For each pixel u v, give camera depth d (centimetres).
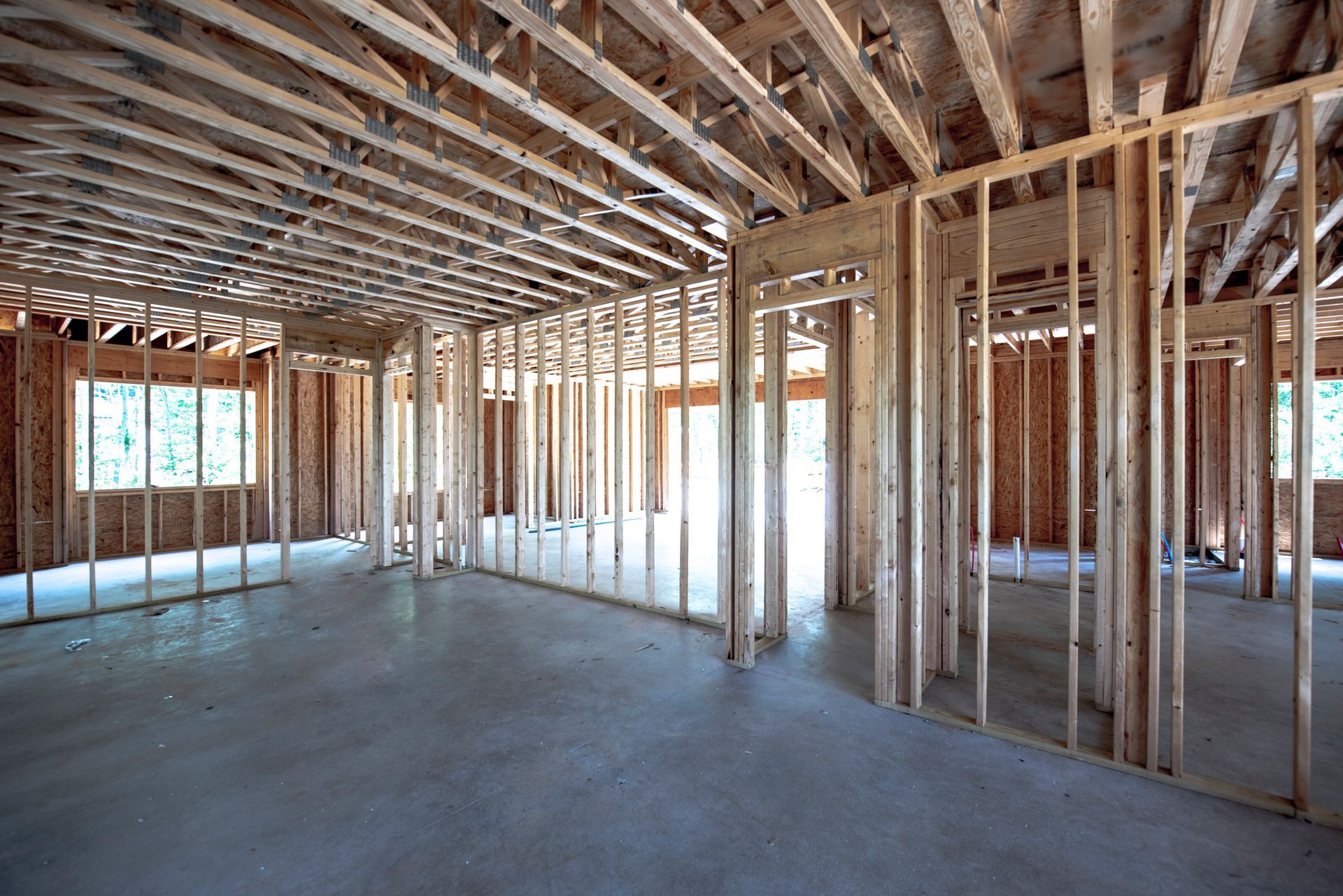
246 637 438
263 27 198
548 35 210
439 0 244
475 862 200
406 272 482
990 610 508
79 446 749
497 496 672
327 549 830
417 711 314
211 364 864
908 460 323
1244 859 200
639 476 1266
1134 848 206
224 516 870
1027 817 224
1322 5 233
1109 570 314
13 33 253
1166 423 749
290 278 484
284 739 283
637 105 251
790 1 195
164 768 259
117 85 228
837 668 377
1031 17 243
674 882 190
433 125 299
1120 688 259
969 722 297
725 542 464
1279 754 266
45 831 216
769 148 328
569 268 471
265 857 202
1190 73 258
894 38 250
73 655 402
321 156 293
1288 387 755
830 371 523
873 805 231
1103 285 308
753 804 232
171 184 360
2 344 676
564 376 589
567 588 582
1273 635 441
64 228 385
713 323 718
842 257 337
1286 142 294
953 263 366
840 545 523
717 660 389
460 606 524
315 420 939
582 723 300
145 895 185
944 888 187
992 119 261
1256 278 554
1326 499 748
